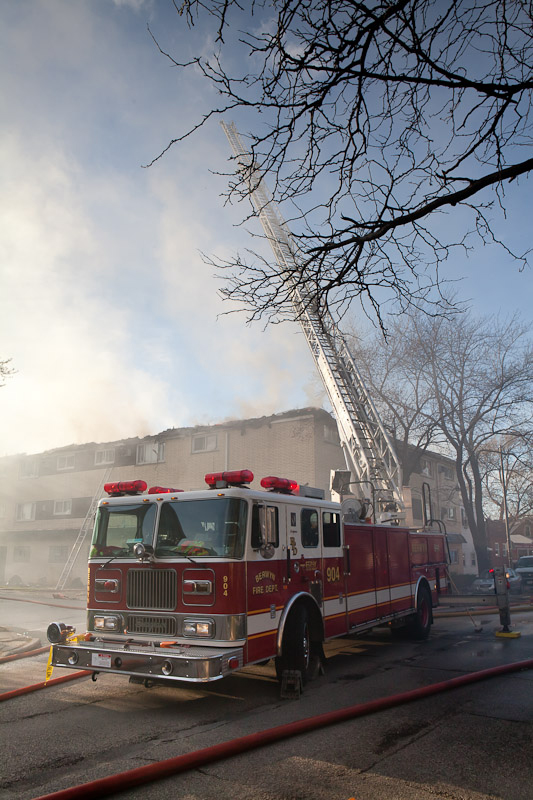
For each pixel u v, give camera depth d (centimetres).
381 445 1360
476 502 2464
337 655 866
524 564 2897
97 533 671
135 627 616
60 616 1432
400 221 445
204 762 408
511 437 2495
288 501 688
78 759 429
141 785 377
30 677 726
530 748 438
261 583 611
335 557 777
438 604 1112
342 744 451
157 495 644
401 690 633
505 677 677
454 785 374
